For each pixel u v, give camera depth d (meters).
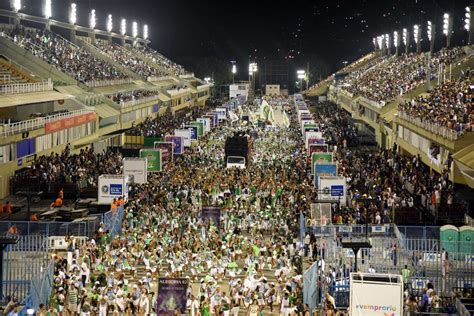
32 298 34.69
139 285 38.47
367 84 141.25
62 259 41.91
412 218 53.38
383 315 29.69
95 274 42.56
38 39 114.19
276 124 124.88
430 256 41.16
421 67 115.56
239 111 147.50
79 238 46.06
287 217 56.12
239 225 56.31
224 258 45.12
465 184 57.44
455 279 39.53
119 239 48.12
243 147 82.00
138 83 137.50
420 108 78.19
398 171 73.44
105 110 99.94
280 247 47.06
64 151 77.19
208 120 111.38
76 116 82.44
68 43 131.00
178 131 91.31
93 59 127.69
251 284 40.09
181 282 33.38
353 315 29.97
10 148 64.62
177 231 50.75
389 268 41.44
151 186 66.31
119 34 186.12
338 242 44.47
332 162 65.62
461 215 53.06
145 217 55.53
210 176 73.12
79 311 36.59
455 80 93.06
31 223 47.19
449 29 124.19
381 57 195.12
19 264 41.06
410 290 39.44
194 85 198.50
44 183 64.31
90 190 64.31
